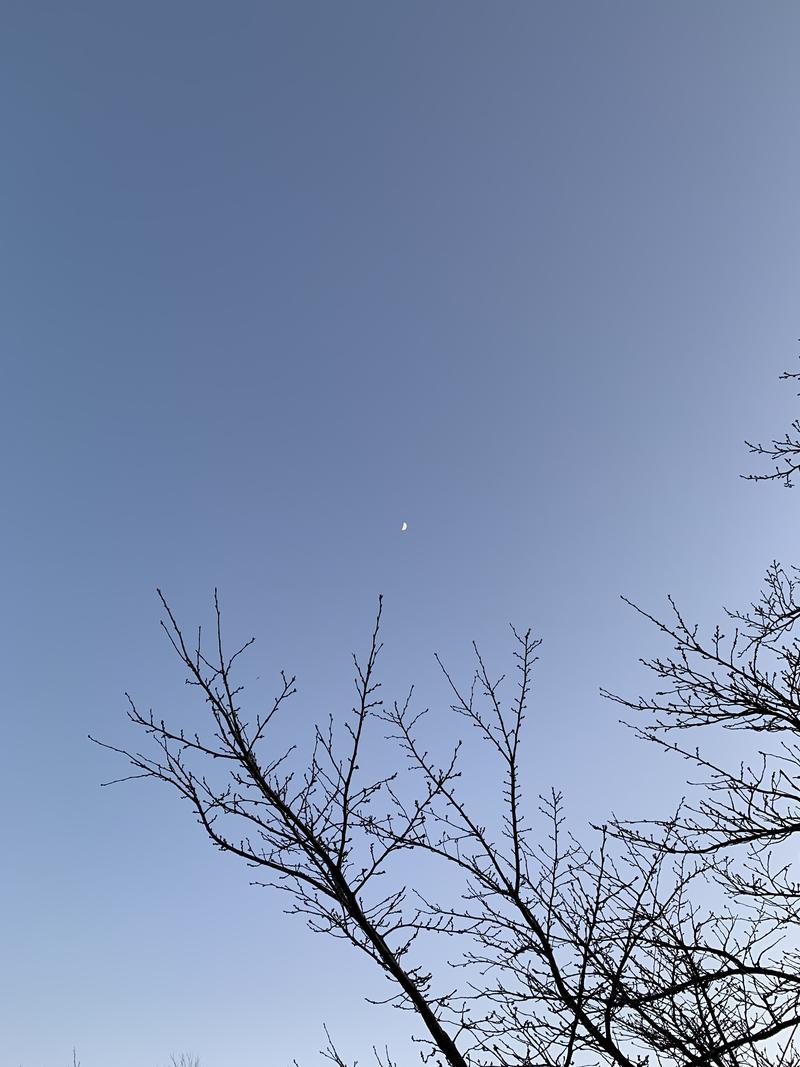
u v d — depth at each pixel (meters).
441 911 5.54
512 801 5.63
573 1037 4.71
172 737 5.15
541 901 5.37
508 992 5.12
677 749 6.44
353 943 4.63
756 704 6.19
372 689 5.52
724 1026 5.09
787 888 5.70
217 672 5.41
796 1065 4.84
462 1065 4.23
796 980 4.84
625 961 4.90
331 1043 4.74
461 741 5.75
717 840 5.88
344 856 4.93
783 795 5.81
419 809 5.50
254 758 5.15
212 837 4.85
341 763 5.21
